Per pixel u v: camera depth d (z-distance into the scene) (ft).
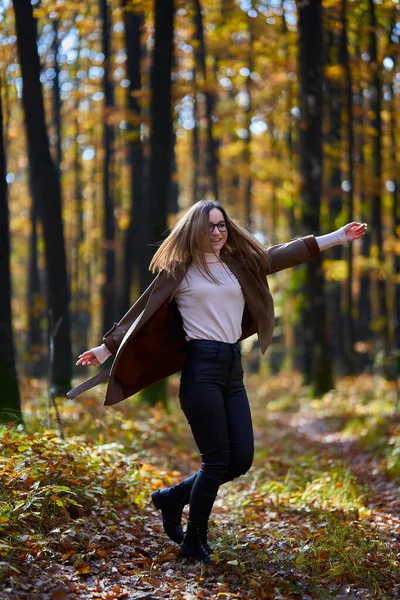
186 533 14.61
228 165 71.72
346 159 64.23
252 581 13.37
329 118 64.34
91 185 87.25
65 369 38.86
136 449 26.40
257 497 20.45
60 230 38.58
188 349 14.70
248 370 111.75
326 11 48.96
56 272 38.73
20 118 61.77
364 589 13.44
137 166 59.26
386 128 60.54
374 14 47.42
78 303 94.48
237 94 80.07
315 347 56.29
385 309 62.34
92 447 19.95
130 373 15.43
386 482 23.93
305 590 13.34
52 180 37.91
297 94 58.44
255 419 47.85
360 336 83.25
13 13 36.55
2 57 37.19
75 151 76.79
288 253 15.31
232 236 14.98
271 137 77.71
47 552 13.79
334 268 59.62
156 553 15.21
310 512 18.63
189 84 50.42
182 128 79.92
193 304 14.57
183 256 14.61
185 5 44.37
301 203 53.01
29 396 36.37
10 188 92.07
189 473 26.30
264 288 15.16
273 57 55.83
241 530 16.97
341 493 20.59
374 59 50.52
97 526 15.62
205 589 13.16
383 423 33.65
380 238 62.23
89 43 62.18
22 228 91.76
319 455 30.48
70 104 78.48
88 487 16.75
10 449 17.17
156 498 15.52
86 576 13.41
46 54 60.85
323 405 50.83
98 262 97.50
